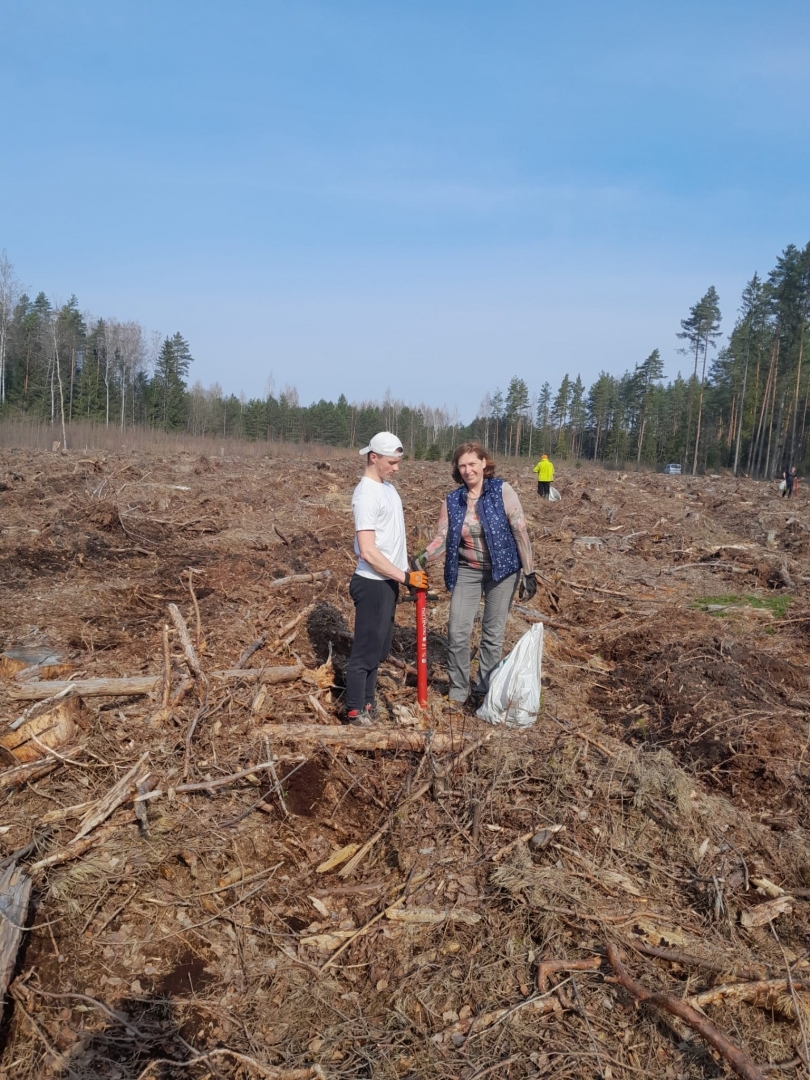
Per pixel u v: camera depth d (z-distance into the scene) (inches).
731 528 566.3
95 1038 103.4
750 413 2301.9
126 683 179.8
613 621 292.4
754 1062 100.7
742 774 171.9
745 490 873.5
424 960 119.0
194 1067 101.9
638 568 397.7
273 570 326.3
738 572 386.9
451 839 144.0
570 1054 102.8
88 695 176.7
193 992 112.7
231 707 177.9
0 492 497.0
